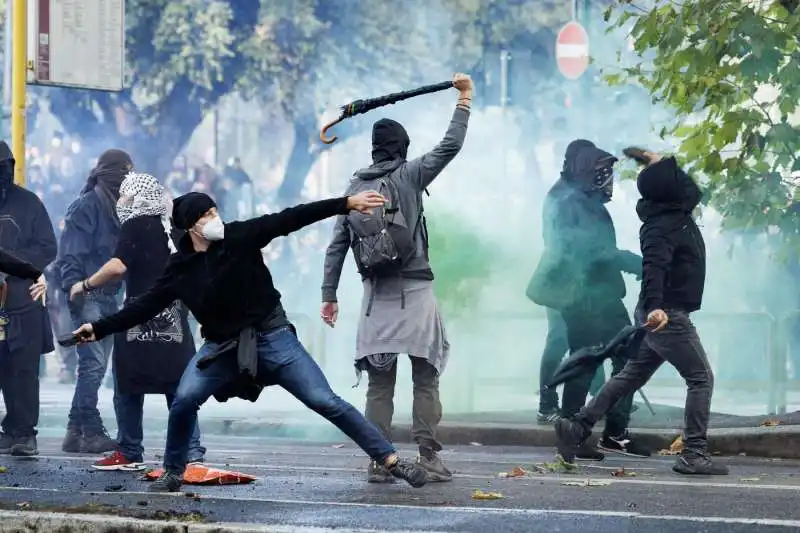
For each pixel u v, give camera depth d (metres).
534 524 11.09
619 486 13.96
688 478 14.84
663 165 15.27
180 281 12.52
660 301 15.15
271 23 51.03
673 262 15.34
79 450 17.91
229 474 14.06
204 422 21.23
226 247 12.37
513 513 11.66
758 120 20.12
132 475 14.87
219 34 49.47
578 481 14.40
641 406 20.72
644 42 19.92
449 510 11.82
